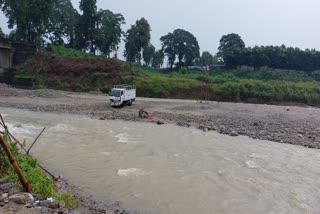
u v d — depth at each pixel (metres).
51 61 71.25
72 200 12.96
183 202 14.55
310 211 14.25
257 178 18.34
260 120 39.97
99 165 19.23
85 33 92.44
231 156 22.92
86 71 70.00
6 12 78.12
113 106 44.50
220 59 134.88
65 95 56.97
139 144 24.98
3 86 60.06
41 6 70.88
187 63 120.44
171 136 28.78
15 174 12.54
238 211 13.95
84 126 31.31
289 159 23.00
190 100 64.88
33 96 51.97
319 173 19.89
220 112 46.19
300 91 75.62
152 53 119.88
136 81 68.12
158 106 49.81
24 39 78.50
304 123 39.44
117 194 15.01
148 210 13.51
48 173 16.20
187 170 19.14
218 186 16.77
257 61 109.50
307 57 109.06
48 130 28.44
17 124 30.23
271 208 14.41
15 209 10.32
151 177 17.58
